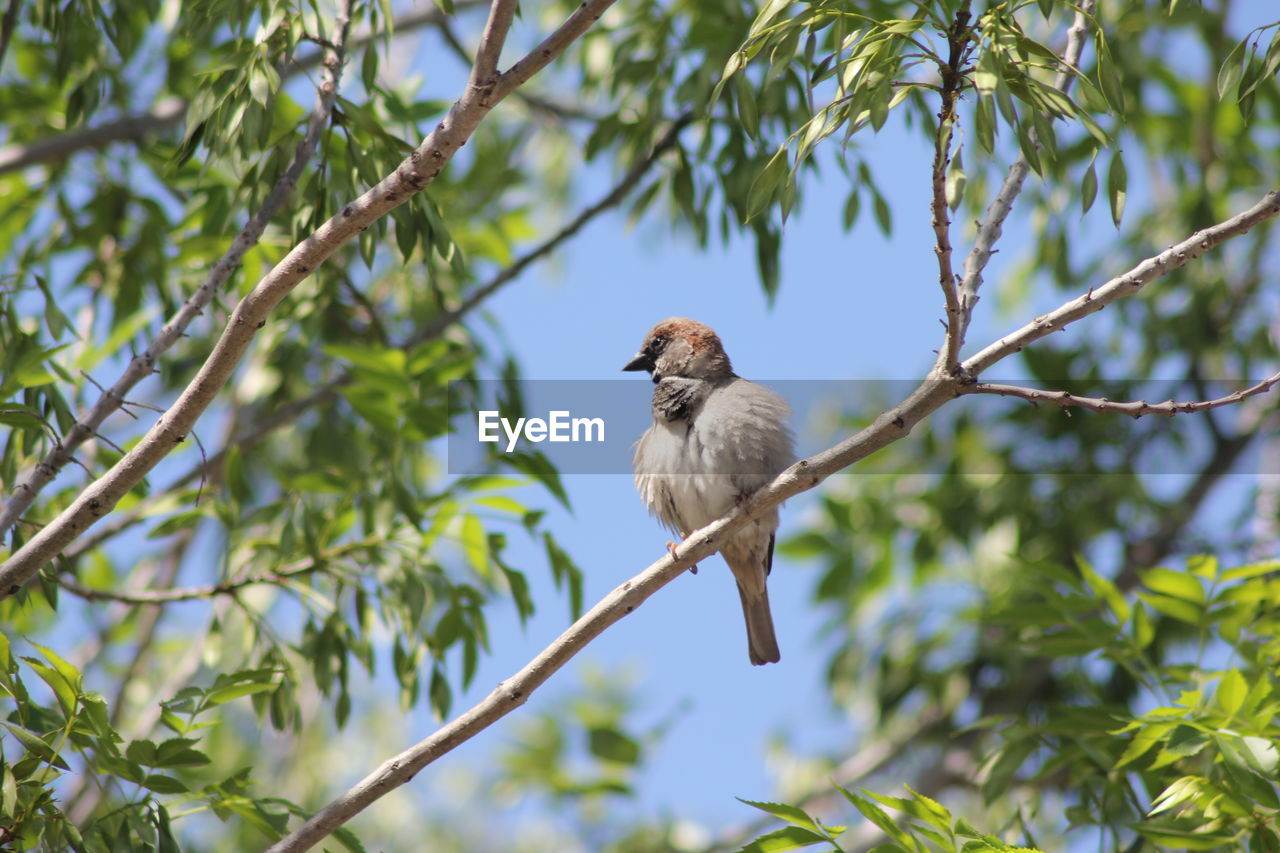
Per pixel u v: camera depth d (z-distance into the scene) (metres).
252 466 13.31
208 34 12.05
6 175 11.71
